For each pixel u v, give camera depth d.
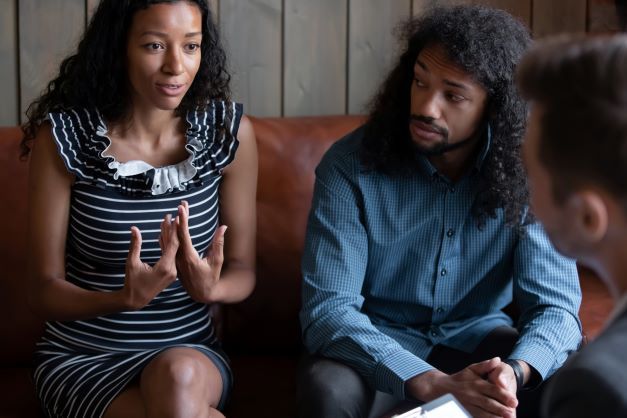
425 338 1.91
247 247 1.99
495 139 1.79
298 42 2.52
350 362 1.74
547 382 1.77
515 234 1.88
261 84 2.51
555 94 0.86
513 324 2.11
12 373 2.06
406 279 1.89
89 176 1.81
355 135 1.93
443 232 1.86
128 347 1.86
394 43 2.56
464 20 1.74
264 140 2.22
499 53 1.73
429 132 1.75
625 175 0.82
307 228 1.90
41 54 2.38
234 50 2.48
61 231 1.85
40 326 2.08
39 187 1.84
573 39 0.88
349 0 2.52
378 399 1.78
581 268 2.34
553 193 0.88
